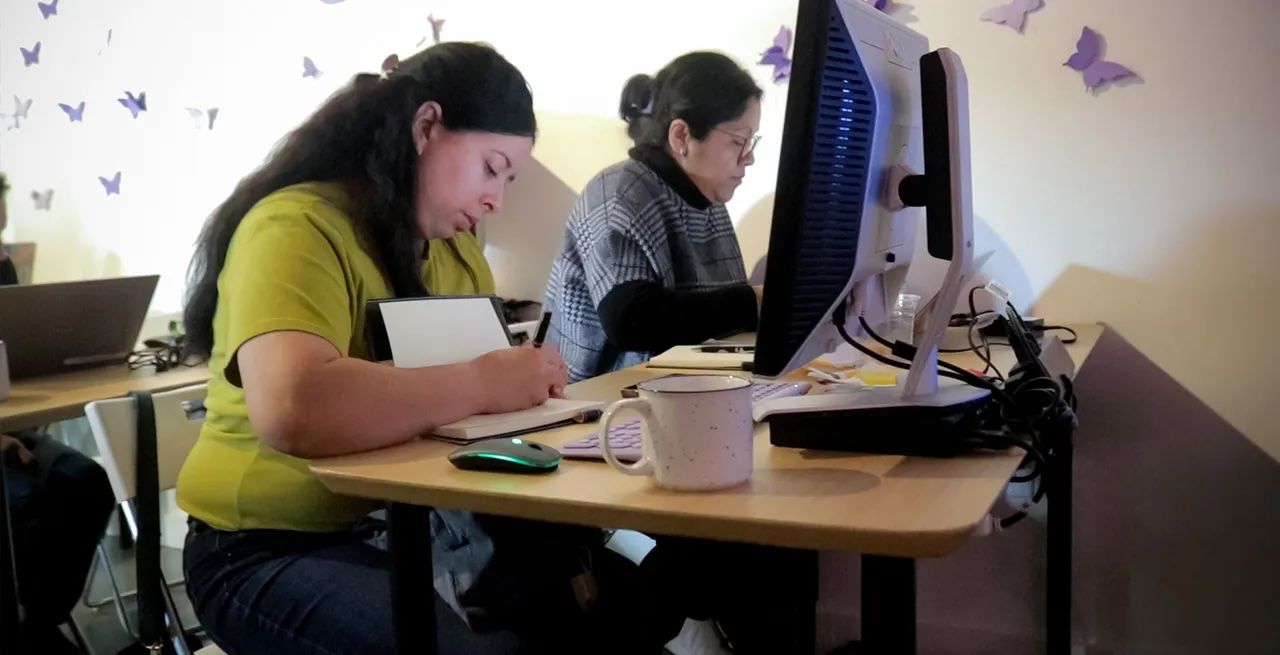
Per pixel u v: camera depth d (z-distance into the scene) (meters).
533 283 2.34
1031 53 1.80
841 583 2.03
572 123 2.23
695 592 1.25
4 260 2.71
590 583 1.10
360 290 1.20
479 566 1.06
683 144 1.82
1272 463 1.72
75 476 2.06
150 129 2.83
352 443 0.97
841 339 1.04
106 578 2.54
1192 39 1.69
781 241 0.84
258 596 1.13
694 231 1.88
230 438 1.22
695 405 0.78
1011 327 1.19
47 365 1.94
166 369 2.02
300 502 1.17
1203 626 1.80
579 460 0.92
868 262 0.95
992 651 1.95
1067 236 1.81
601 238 1.73
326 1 2.47
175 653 1.53
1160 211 1.75
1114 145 1.76
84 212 3.01
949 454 0.88
